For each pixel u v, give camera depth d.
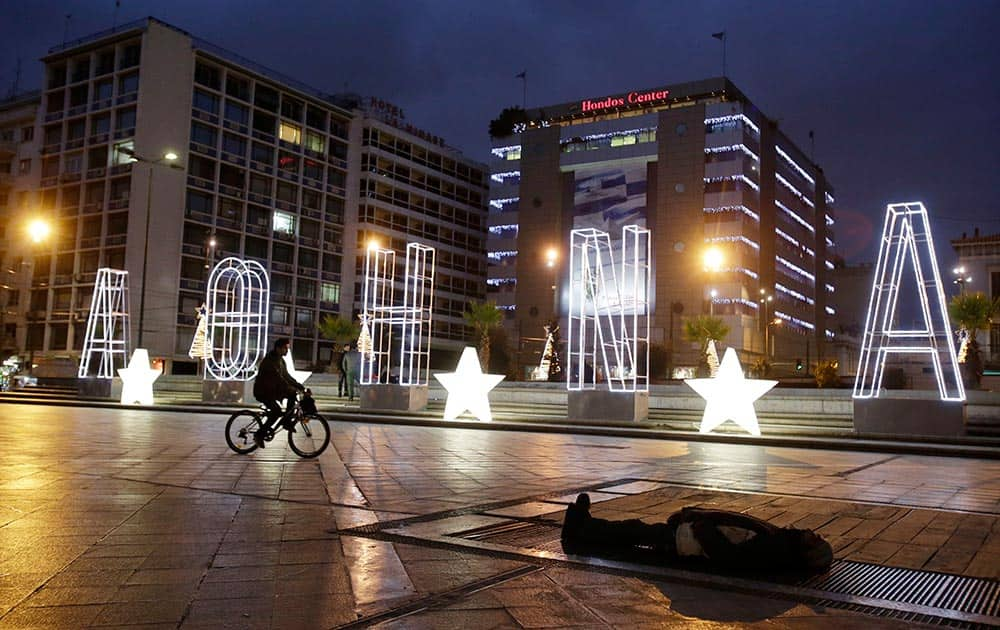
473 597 4.43
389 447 14.34
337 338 63.81
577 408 22.27
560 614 4.14
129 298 62.22
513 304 93.50
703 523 5.23
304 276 76.19
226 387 28.00
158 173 64.31
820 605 4.42
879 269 19.55
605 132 88.38
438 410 27.30
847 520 7.15
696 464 12.32
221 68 69.50
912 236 19.12
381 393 25.33
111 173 64.69
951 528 6.80
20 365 65.25
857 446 16.45
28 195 69.69
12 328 68.25
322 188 78.44
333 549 5.57
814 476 10.91
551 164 90.69
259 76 71.88
